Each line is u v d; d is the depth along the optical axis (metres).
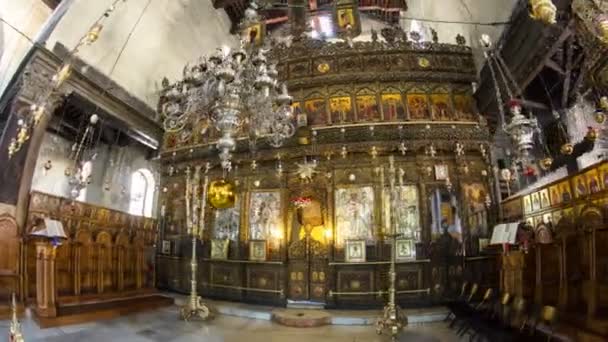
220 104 6.40
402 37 13.05
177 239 13.74
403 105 12.26
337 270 11.17
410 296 10.79
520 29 8.06
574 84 8.22
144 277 13.21
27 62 9.49
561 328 5.70
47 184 12.36
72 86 10.70
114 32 11.56
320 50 12.84
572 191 6.84
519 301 7.03
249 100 7.73
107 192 14.52
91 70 11.27
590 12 4.59
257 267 11.93
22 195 9.40
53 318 8.20
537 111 10.34
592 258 5.85
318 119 12.38
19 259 9.09
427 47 12.55
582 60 7.30
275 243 11.94
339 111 12.39
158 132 14.68
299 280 11.55
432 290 10.86
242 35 7.50
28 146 9.57
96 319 9.02
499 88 10.21
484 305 8.31
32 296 9.19
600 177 6.02
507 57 9.08
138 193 16.20
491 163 11.83
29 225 9.35
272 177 12.47
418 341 7.59
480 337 6.76
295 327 9.12
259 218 12.28
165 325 8.85
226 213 12.80
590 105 8.18
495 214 11.42
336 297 10.99
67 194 12.99
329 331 8.66
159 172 15.06
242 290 11.95
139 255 13.15
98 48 11.30
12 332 4.11
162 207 14.50
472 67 12.36
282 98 8.00
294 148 12.24
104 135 14.23
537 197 8.32
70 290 10.21
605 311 5.39
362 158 11.91
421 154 11.80
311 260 11.57
